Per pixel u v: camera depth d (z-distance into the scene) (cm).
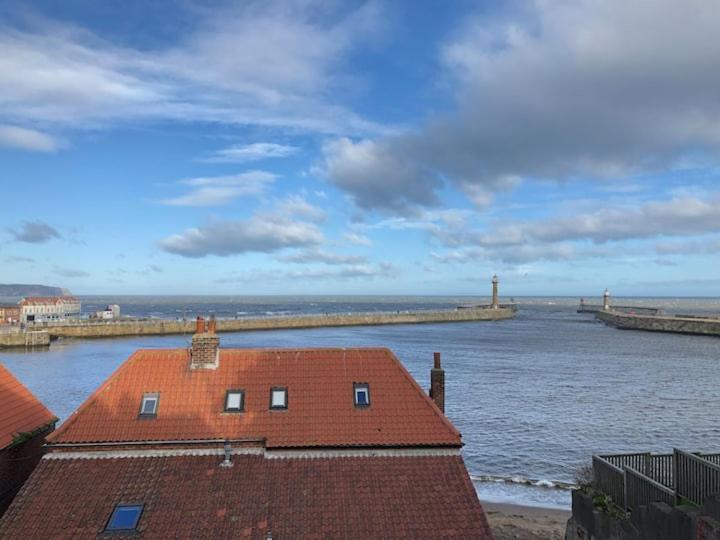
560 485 3716
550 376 7775
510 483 3766
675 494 1781
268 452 1948
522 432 4906
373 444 1953
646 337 13838
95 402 2067
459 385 7050
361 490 1839
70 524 1695
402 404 2109
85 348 11025
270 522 1725
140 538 1658
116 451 1938
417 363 8988
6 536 1658
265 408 2083
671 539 1697
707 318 15775
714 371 8306
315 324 16125
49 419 2412
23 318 14625
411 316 18350
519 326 17638
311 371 2230
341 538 1689
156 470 1884
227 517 1733
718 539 1504
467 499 1820
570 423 5197
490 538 1705
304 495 1814
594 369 8431
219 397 2116
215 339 2228
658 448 4469
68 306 16425
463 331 15488
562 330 16038
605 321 19412
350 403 2109
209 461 1928
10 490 2097
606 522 2028
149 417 2028
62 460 1906
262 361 2266
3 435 2086
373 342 12156
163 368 2214
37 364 8806
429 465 1933
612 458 2206
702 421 5294
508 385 7062
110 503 1764
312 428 2011
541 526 3064
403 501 1808
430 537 1702
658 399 6250
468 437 4750
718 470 1648
